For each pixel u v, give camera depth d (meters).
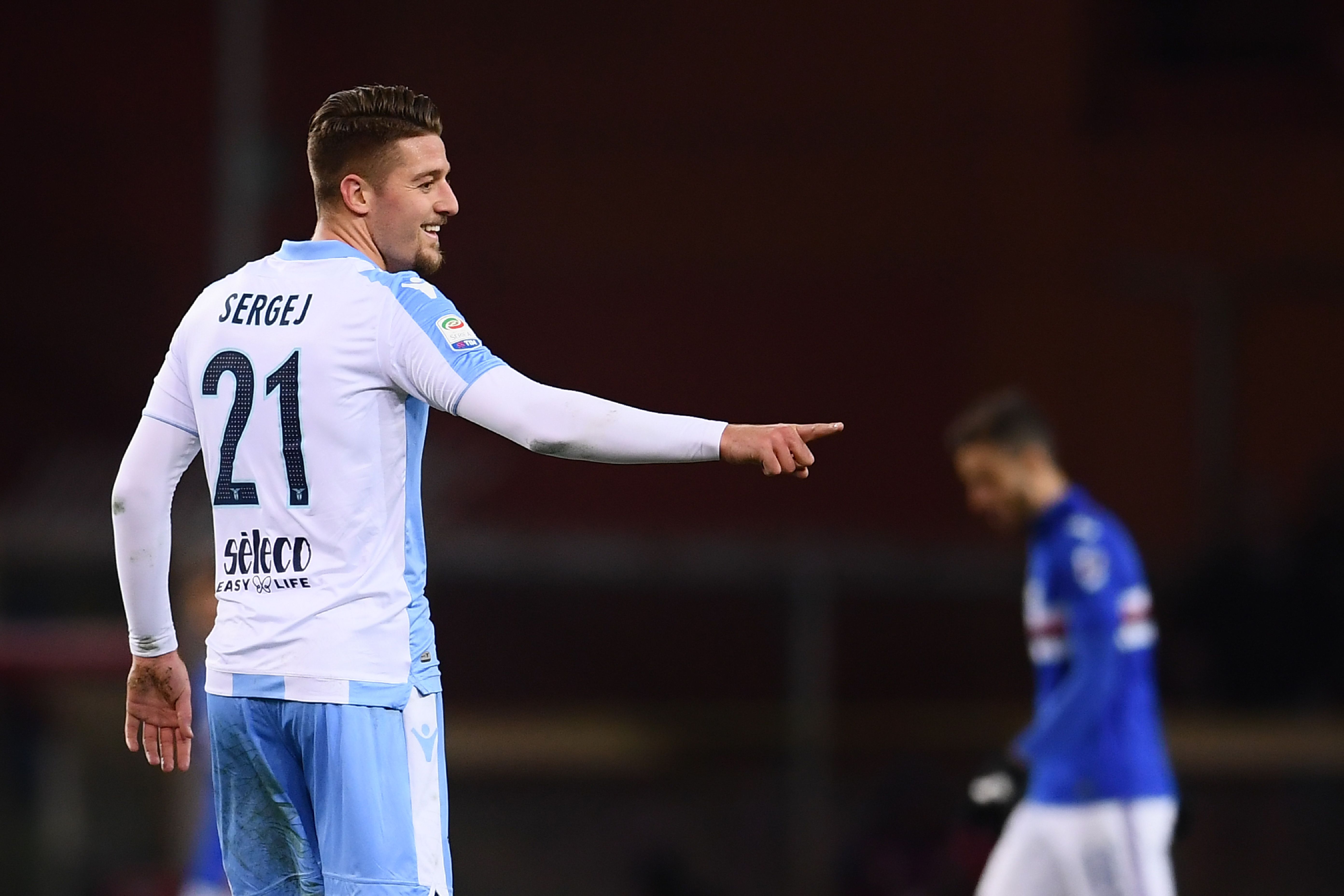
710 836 37.47
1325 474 53.03
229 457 10.07
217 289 10.43
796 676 41.41
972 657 50.25
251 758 10.11
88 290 57.62
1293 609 47.44
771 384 58.38
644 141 59.41
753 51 59.59
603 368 58.62
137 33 58.56
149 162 58.28
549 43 59.50
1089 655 17.75
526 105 59.50
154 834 27.34
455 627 50.19
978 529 56.88
